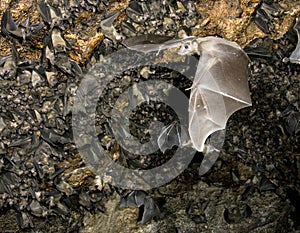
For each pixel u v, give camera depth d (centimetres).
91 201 86
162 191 88
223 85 74
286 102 82
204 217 91
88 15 74
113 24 75
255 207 90
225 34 78
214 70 74
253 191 89
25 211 84
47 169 80
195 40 74
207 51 74
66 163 80
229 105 75
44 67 76
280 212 91
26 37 74
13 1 72
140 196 88
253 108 82
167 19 75
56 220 86
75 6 73
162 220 90
